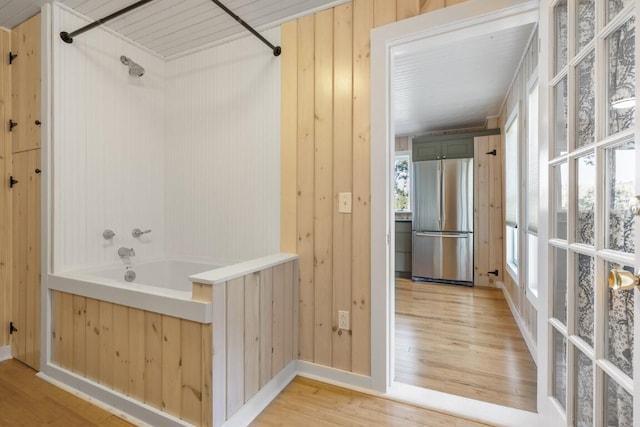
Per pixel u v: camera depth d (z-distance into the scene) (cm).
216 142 253
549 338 149
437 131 525
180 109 271
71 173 216
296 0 200
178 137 272
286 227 220
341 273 201
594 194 116
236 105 242
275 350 192
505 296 384
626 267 103
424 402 181
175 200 274
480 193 433
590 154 121
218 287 150
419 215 467
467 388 196
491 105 404
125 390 176
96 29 231
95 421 169
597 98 113
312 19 209
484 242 432
